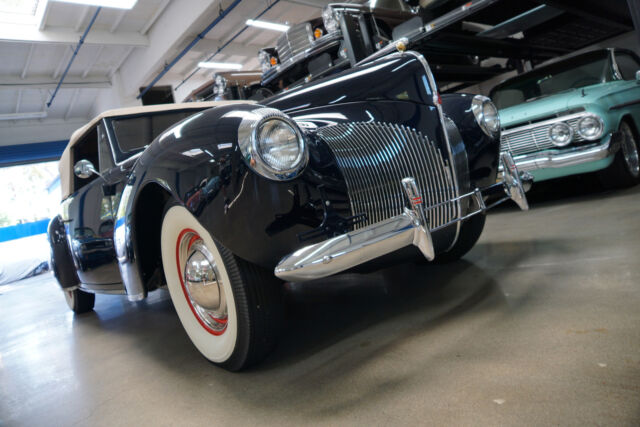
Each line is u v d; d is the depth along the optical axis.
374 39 4.53
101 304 3.96
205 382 1.49
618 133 3.17
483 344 1.29
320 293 2.31
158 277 1.88
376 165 1.48
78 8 10.20
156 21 11.56
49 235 3.17
